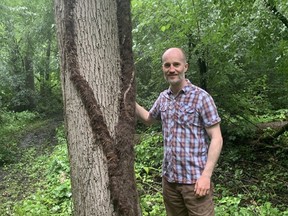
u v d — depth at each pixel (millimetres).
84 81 2641
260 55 7215
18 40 20266
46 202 5918
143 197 5609
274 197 5832
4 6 13609
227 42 7258
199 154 3170
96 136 2629
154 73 8539
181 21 7324
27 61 20297
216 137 3092
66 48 2668
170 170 3281
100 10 2672
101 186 2633
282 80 9656
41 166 9148
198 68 7957
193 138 3158
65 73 2707
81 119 2652
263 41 6730
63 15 2676
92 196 2648
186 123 3154
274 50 6984
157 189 6055
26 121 17578
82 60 2650
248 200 5699
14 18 16375
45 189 7000
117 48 2764
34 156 10859
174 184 3305
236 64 8273
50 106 19797
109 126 2666
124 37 2789
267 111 11070
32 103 19906
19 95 19484
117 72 2748
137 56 9188
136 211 2730
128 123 2717
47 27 17844
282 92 10414
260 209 4863
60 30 2715
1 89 17750
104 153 2621
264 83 9594
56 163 7965
